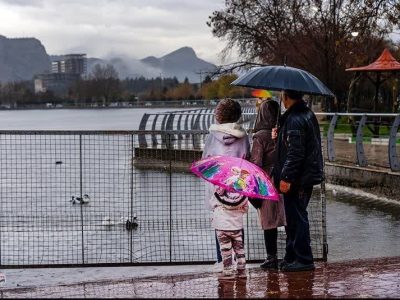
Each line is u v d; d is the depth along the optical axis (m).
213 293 5.87
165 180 9.55
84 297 5.72
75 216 9.84
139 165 9.80
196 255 8.73
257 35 47.28
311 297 5.64
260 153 6.91
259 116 7.06
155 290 6.07
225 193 6.49
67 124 74.88
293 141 6.38
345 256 9.30
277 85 6.48
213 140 6.86
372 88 44.47
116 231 9.48
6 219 9.71
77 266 7.68
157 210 9.59
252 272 6.94
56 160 11.54
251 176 6.14
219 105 6.89
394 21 28.75
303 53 41.16
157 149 9.69
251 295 5.77
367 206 14.14
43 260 8.49
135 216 9.66
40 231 9.24
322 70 40.12
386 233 11.05
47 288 6.34
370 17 31.39
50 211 10.07
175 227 9.48
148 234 9.41
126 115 120.62
